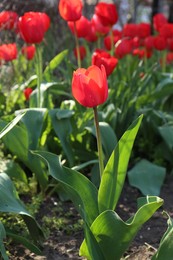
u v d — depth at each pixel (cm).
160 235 131
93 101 104
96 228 106
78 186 113
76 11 147
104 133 150
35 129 139
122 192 152
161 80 180
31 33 141
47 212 140
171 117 177
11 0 203
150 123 174
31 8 207
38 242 125
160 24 199
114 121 162
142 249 124
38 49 147
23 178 146
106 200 112
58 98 182
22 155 142
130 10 326
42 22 142
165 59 200
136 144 176
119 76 183
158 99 183
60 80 190
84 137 157
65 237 130
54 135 154
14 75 180
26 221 121
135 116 168
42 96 153
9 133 139
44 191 146
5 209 111
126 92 165
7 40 180
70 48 217
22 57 182
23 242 116
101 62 132
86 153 158
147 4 369
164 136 165
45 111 141
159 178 156
